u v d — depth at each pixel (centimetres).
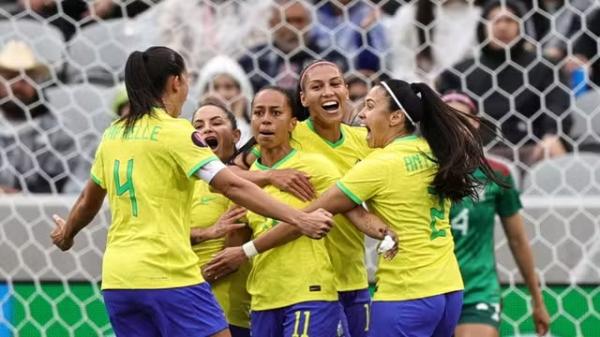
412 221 2173
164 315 2088
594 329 2855
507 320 2888
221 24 3522
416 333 2169
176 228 2098
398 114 2206
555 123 3300
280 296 2284
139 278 2070
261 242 2267
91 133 3325
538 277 2875
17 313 2939
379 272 2209
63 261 2936
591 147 3275
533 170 3125
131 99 2112
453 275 2206
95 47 3472
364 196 2169
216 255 2297
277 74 3481
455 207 2617
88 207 2219
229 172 2069
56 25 3559
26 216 2959
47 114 3372
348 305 2373
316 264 2280
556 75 3178
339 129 2400
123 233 2109
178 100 2145
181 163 2070
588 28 3494
